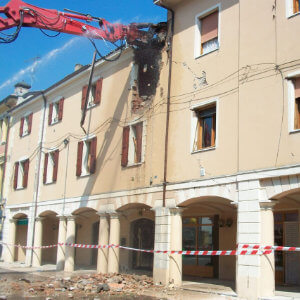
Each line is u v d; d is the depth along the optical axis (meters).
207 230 18.14
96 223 24.38
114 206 18.41
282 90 12.17
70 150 22.86
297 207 14.79
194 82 15.42
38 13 15.27
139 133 17.77
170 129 16.09
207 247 17.97
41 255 26.19
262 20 13.16
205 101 14.78
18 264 25.75
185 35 16.27
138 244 21.16
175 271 14.90
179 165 15.38
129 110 18.61
